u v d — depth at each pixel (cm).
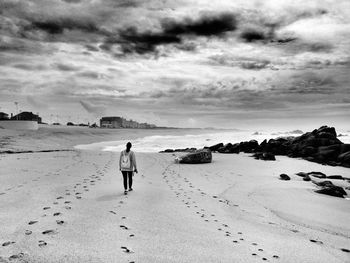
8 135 4512
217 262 649
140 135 12412
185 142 7212
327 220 1093
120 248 672
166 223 891
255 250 741
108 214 927
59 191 1223
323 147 3023
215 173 2088
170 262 625
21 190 1216
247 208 1203
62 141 6012
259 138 9294
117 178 1650
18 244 656
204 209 1115
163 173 2003
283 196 1438
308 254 743
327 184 1703
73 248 652
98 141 7331
